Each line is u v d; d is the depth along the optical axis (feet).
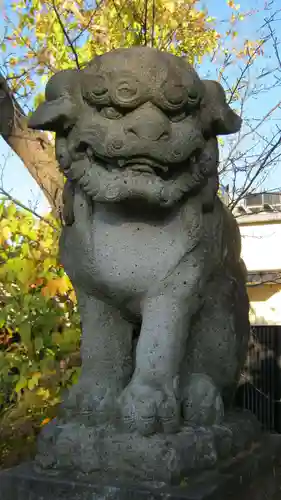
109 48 8.46
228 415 4.73
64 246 4.37
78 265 4.21
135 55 3.60
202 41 9.44
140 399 3.77
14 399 7.60
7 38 8.50
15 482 3.76
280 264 16.62
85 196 4.17
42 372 6.76
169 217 4.12
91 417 4.05
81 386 4.25
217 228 4.45
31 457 6.63
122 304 4.22
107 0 8.66
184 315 4.10
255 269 16.81
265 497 4.31
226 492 3.69
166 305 4.06
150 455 3.57
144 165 3.67
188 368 4.56
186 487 3.50
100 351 4.35
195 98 3.67
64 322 7.18
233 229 4.90
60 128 3.98
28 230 7.20
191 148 3.69
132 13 8.59
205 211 4.31
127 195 3.71
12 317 7.03
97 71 3.65
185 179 3.92
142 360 3.98
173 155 3.63
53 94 3.90
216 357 4.58
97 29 8.42
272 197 14.57
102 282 4.12
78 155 3.90
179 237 4.10
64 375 6.73
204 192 4.17
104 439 3.73
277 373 11.86
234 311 4.69
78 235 4.19
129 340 4.43
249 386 11.89
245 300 5.02
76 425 3.95
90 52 8.66
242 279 4.99
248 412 5.02
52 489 3.62
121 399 3.87
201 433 3.91
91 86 3.64
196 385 4.25
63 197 4.32
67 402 4.19
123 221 4.11
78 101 3.83
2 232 7.17
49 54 8.34
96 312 4.34
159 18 8.64
